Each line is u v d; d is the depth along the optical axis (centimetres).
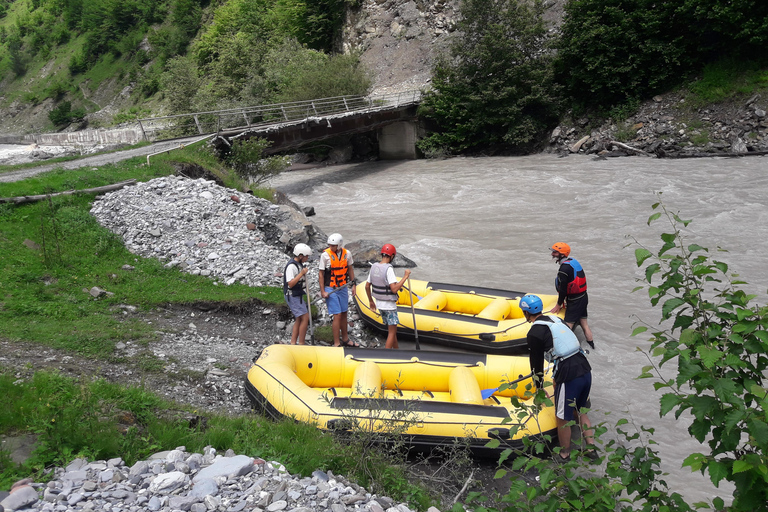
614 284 1090
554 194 2002
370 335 918
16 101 8669
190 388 667
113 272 980
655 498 299
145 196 1316
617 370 762
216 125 3228
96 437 442
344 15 4925
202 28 6912
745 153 2405
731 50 2775
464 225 1647
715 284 1042
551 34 3462
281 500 394
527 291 1076
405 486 475
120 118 6456
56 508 361
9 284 860
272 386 605
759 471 233
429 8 4381
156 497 382
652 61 2930
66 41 9319
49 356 666
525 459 323
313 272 1105
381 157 3550
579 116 3103
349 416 538
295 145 2581
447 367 668
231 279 1006
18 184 1351
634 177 2156
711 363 254
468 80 3259
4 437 438
